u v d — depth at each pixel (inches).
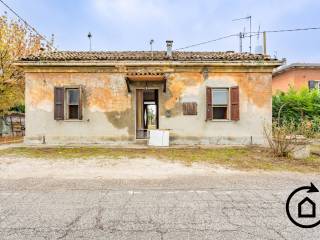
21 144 534.6
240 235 133.3
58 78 532.7
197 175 272.7
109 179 255.1
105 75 534.3
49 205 179.5
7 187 225.5
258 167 313.7
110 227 143.9
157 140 510.9
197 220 153.6
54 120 532.1
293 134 398.0
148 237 131.3
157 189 219.9
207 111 526.6
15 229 141.3
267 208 173.9
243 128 530.6
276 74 940.0
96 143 532.1
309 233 135.9
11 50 692.7
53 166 319.9
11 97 701.9
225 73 532.7
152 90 578.2
